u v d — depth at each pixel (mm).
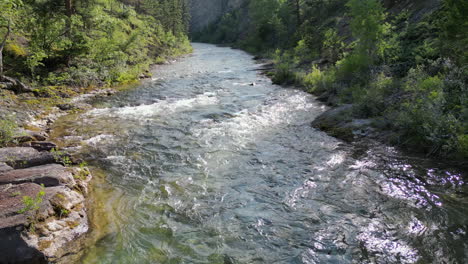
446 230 5164
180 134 11070
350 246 5023
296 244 5176
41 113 13219
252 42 59188
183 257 4941
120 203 6492
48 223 5121
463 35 10992
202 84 21516
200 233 5555
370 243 5051
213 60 40500
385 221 5594
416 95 9898
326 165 8133
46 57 19031
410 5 22891
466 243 4812
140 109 14734
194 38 115438
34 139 10039
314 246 5094
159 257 4934
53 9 20688
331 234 5375
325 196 6641
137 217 6012
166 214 6137
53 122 12609
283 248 5098
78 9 23688
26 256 4441
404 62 15188
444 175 6926
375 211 5938
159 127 11930
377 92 11555
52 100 15336
